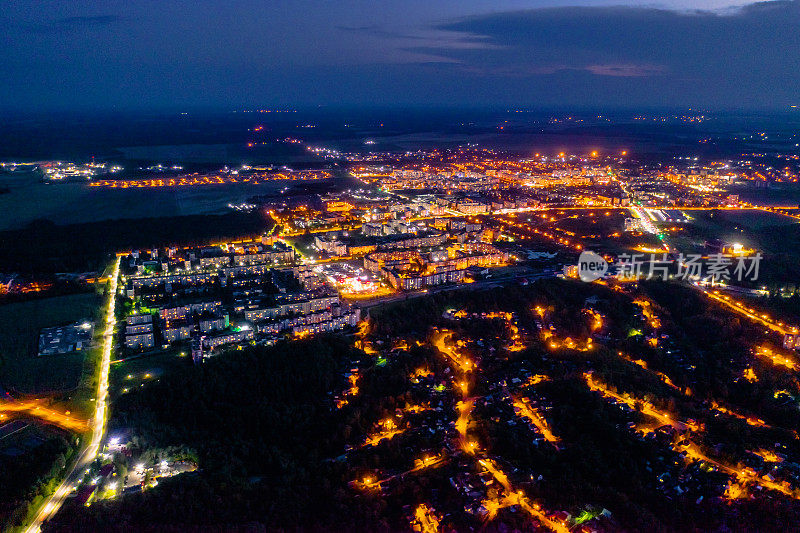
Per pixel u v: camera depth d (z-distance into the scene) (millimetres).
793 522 181625
